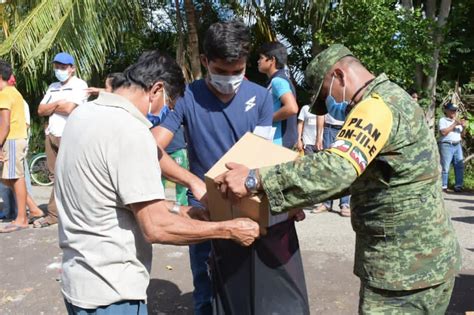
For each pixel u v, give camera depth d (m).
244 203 2.04
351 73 2.08
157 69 2.04
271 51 4.32
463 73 12.14
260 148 2.34
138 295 1.97
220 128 2.70
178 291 3.95
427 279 1.99
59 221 2.02
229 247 2.34
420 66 10.53
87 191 1.88
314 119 6.45
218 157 2.72
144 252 2.00
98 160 1.85
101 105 1.94
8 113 5.26
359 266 2.13
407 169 1.95
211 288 2.72
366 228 2.08
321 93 2.19
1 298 3.87
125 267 1.94
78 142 1.89
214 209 2.23
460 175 8.54
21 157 5.47
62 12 8.22
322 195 1.85
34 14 8.23
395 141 1.92
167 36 11.13
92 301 1.91
